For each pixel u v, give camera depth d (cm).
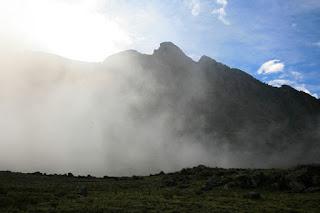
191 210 3619
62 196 4469
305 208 3934
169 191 5153
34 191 4747
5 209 3488
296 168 5944
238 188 5259
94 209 3544
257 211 3650
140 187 5747
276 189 5159
